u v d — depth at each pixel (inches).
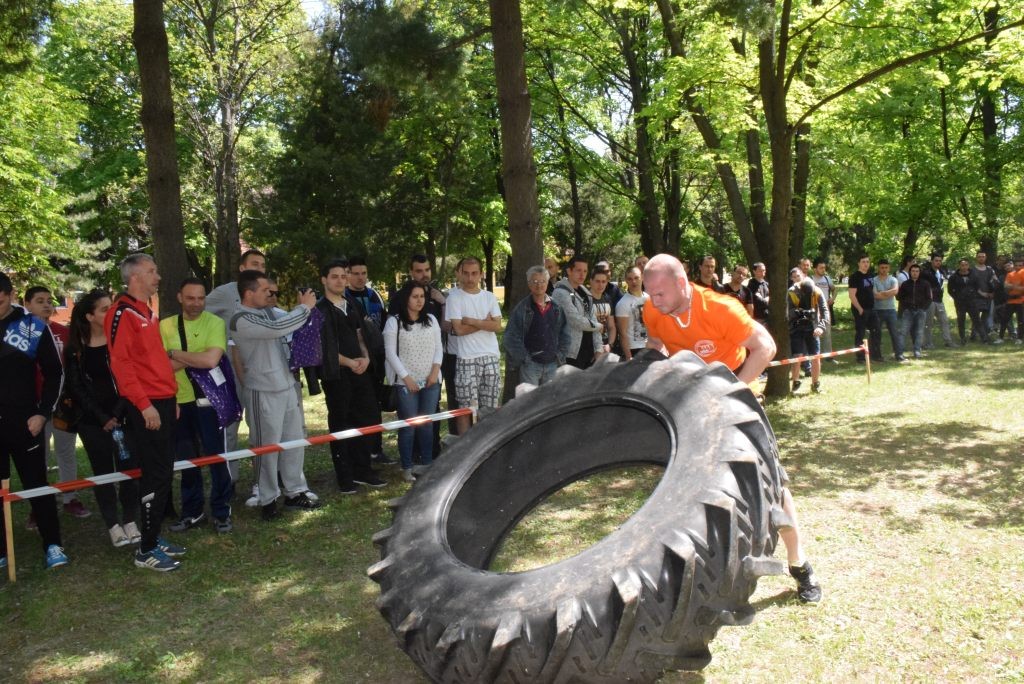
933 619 159.6
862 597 170.9
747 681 142.0
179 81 933.8
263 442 246.8
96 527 248.5
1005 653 146.1
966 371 470.9
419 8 343.0
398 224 1019.9
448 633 126.2
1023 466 266.8
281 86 986.7
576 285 323.3
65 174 1016.2
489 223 1096.2
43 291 271.7
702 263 416.5
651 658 119.0
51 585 200.2
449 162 1042.1
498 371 292.8
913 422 340.8
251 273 239.0
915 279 540.4
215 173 952.9
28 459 211.8
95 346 225.6
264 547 222.7
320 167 949.8
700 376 154.0
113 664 160.2
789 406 389.1
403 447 281.7
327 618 177.9
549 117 927.7
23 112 683.4
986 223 792.3
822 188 828.6
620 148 866.8
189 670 157.4
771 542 130.3
